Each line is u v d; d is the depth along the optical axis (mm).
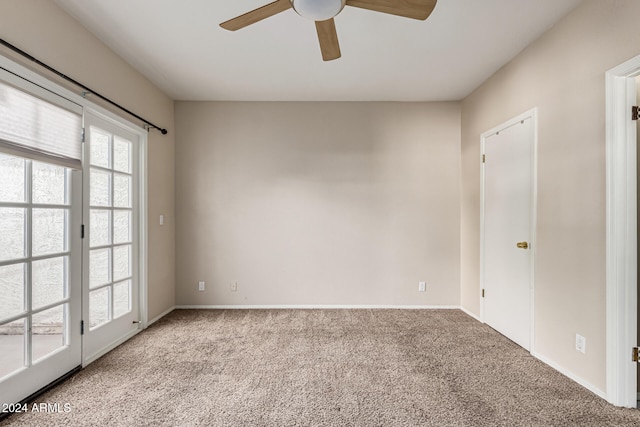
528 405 1988
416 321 3568
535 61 2688
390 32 2590
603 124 2049
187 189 4066
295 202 4086
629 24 1876
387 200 4086
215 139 4082
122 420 1823
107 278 2830
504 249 3127
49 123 2105
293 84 3598
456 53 2920
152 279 3504
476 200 3674
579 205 2234
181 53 2908
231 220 4086
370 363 2555
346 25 2494
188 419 1838
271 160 4098
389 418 1860
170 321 3551
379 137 4098
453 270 4082
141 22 2438
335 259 4086
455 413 1909
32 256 2016
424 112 4094
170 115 3959
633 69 1867
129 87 3088
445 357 2666
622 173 1974
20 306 1950
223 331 3246
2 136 1773
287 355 2695
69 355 2320
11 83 1836
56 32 2195
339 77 3424
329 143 4098
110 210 2855
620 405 1971
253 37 2662
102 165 2771
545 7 2262
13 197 1904
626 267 1965
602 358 2059
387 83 3574
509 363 2555
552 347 2488
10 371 1890
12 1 1864
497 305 3256
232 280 4086
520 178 2873
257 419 1843
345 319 3633
